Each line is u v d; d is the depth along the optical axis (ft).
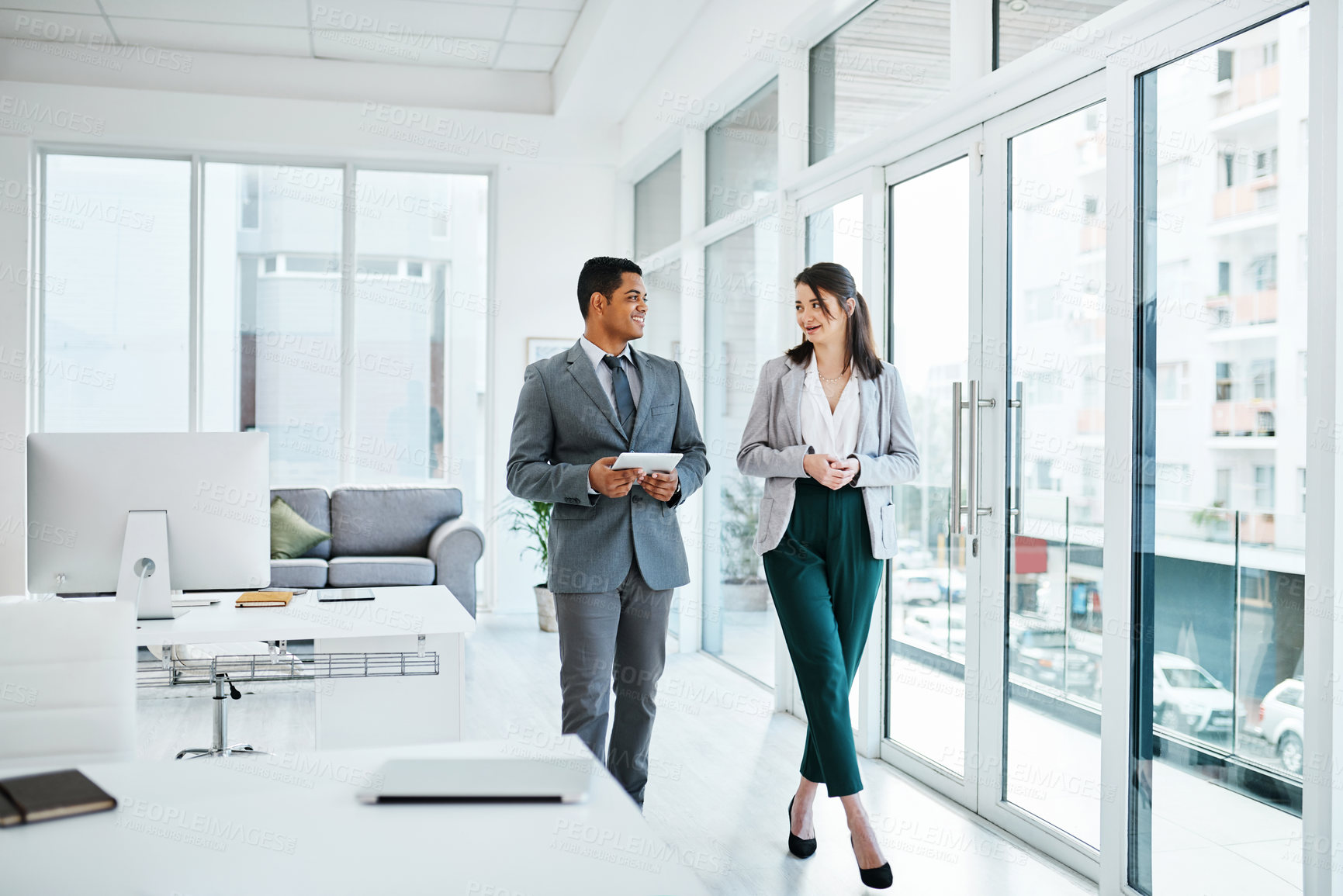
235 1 19.47
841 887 9.01
